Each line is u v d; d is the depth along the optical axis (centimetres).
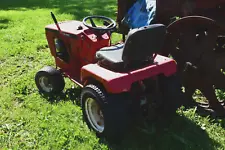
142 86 391
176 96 413
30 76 580
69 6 1245
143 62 387
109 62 378
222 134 414
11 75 597
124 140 400
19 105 491
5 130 430
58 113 459
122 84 358
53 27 512
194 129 421
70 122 438
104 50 406
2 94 521
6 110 478
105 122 373
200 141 397
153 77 397
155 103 414
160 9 496
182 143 394
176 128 421
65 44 496
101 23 884
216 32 421
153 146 389
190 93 475
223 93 509
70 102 488
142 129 419
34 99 502
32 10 1205
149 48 369
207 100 482
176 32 457
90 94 385
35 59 673
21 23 977
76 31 471
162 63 393
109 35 457
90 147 385
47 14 1091
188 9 468
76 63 490
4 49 726
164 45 471
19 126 437
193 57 450
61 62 517
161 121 434
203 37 435
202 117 450
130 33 345
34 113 464
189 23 437
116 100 370
